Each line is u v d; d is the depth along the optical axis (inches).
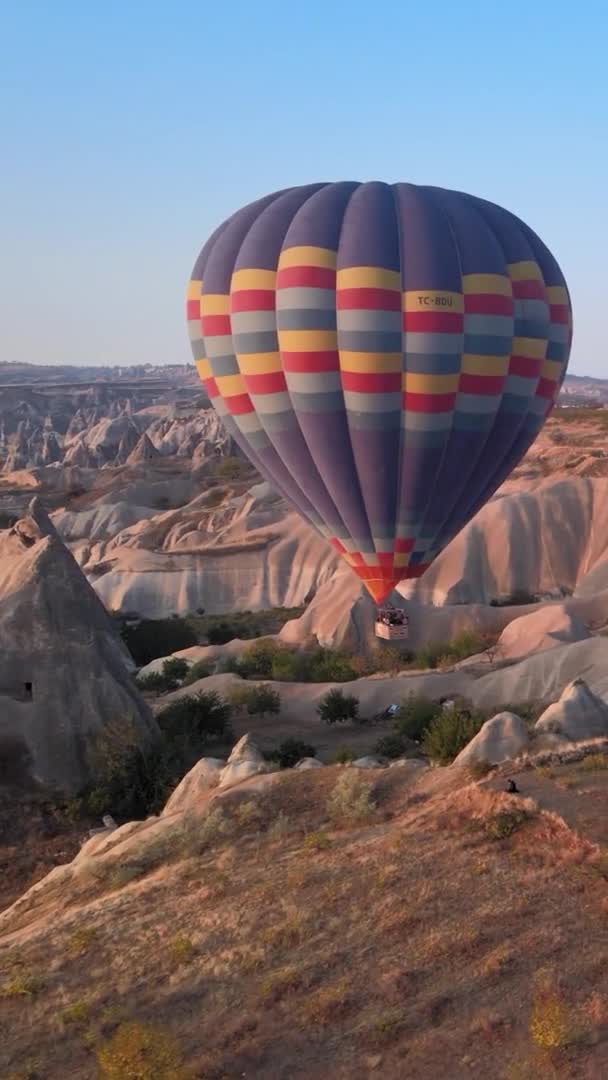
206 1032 588.7
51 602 1551.4
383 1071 518.3
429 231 1326.3
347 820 832.9
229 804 932.0
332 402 1350.9
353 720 1889.8
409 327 1305.4
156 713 1873.8
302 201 1412.4
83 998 655.1
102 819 1391.5
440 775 876.6
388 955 616.1
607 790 743.7
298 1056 546.9
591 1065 485.4
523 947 588.4
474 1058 511.2
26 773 1457.9
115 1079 548.7
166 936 709.9
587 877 641.0
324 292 1322.6
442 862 705.6
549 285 1417.3
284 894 719.7
